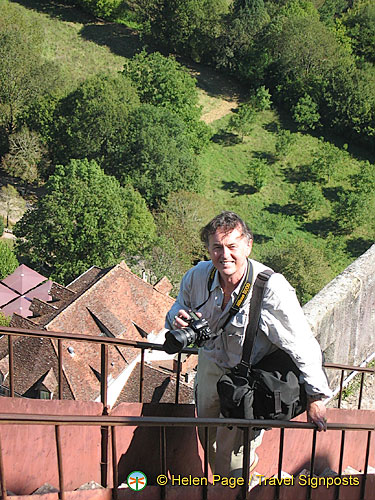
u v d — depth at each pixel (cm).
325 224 5591
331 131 6750
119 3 7306
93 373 2667
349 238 5497
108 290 3112
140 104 5912
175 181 5506
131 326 3094
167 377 2419
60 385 455
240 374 394
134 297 3158
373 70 6894
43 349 2655
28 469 428
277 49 6919
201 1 7000
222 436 445
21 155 5588
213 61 7294
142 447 475
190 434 503
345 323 803
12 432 418
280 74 6975
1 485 348
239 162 6147
